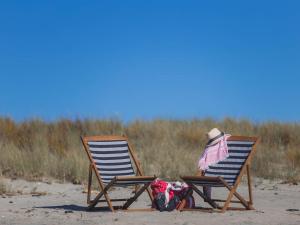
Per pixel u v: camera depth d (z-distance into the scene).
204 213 17.98
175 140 36.66
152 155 32.28
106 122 38.78
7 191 23.98
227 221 16.45
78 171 27.50
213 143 19.23
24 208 19.62
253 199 22.36
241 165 18.81
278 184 27.61
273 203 21.20
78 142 34.84
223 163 19.00
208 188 19.44
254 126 40.62
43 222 16.62
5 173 27.95
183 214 17.78
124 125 39.28
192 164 30.25
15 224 16.41
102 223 16.25
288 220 16.78
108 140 19.34
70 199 22.25
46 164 28.69
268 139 37.16
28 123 37.50
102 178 18.91
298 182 28.14
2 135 35.28
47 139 34.62
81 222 16.52
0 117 37.44
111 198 22.55
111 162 19.20
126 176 18.27
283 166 31.83
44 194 23.66
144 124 39.41
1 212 18.55
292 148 35.38
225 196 23.33
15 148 31.64
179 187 18.88
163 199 18.55
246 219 16.81
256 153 33.41
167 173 28.94
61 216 17.64
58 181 27.06
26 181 26.88
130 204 18.81
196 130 37.91
